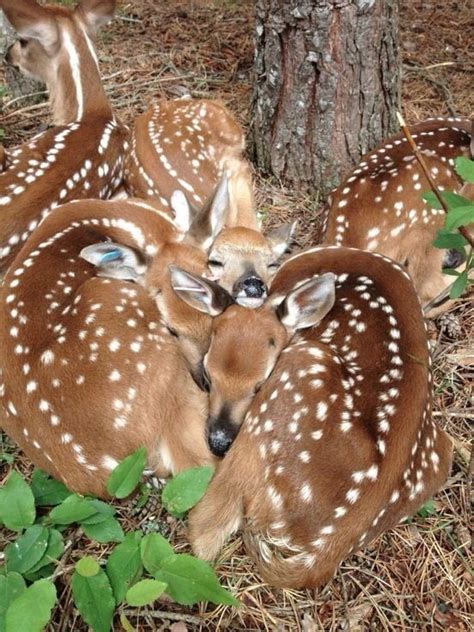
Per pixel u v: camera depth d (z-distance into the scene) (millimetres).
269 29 1773
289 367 1327
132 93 2119
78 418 1333
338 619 1301
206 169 1818
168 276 1483
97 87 1850
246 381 1364
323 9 1705
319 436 1273
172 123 1856
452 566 1347
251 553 1312
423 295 1652
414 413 1303
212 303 1412
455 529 1377
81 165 1696
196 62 2223
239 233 1606
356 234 1624
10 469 1428
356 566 1343
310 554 1267
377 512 1273
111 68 2189
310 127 1813
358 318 1397
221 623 1288
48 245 1465
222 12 2480
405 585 1331
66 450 1343
